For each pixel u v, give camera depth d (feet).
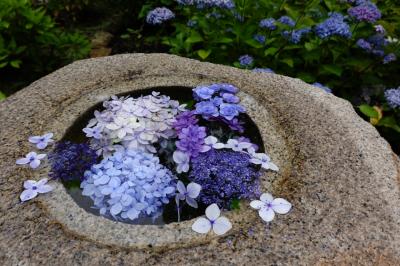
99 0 5.57
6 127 2.22
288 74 3.89
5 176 1.92
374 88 3.84
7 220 1.70
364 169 1.96
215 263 1.55
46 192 1.83
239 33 3.78
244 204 1.80
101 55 4.88
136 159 1.94
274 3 4.03
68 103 2.41
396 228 1.70
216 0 3.43
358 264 1.58
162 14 3.92
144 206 1.77
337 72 3.58
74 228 1.68
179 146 1.99
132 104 2.31
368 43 3.52
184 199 1.81
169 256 1.57
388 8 4.11
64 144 2.09
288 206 1.76
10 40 4.15
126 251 1.59
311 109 2.35
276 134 2.19
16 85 4.22
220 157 1.94
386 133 3.65
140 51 5.02
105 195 1.82
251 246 1.61
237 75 2.67
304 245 1.61
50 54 4.35
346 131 2.19
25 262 1.55
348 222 1.70
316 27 3.44
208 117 2.25
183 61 2.81
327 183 1.88
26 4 4.10
